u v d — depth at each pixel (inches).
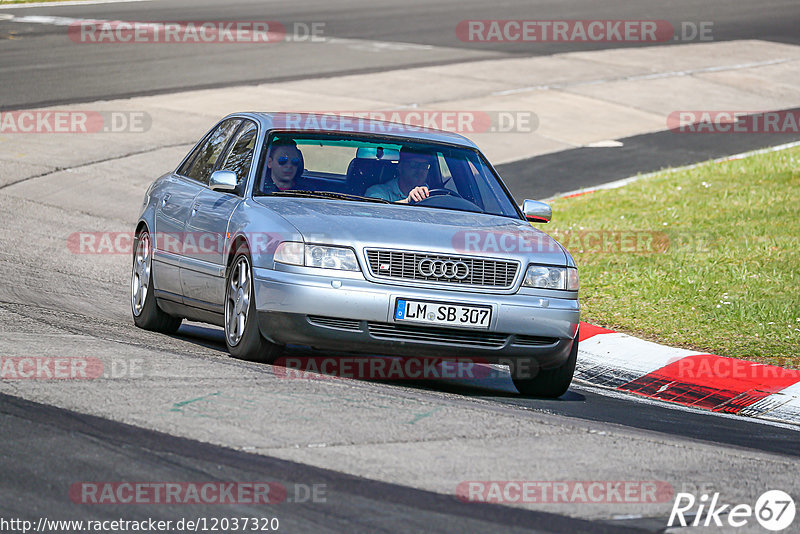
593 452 807.1
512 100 3253.0
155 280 1262.3
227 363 1003.3
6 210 2003.0
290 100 3083.2
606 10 5206.7
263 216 1060.5
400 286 1005.8
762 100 3459.6
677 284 1578.5
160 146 2593.5
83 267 1651.1
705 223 1975.9
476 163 1222.9
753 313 1428.4
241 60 3690.9
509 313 1019.9
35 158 2427.4
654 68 3843.5
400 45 4121.6
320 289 993.5
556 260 1060.5
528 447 800.9
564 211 2156.7
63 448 714.8
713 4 5511.8
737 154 2758.4
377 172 1161.4
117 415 791.1
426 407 892.6
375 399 901.2
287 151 1158.3
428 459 746.8
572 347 1075.3
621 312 1470.2
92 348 1011.9
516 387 1121.4
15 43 3868.1
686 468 789.9
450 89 3346.5
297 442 757.9
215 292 1123.9
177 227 1219.9
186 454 718.5
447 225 1067.9
